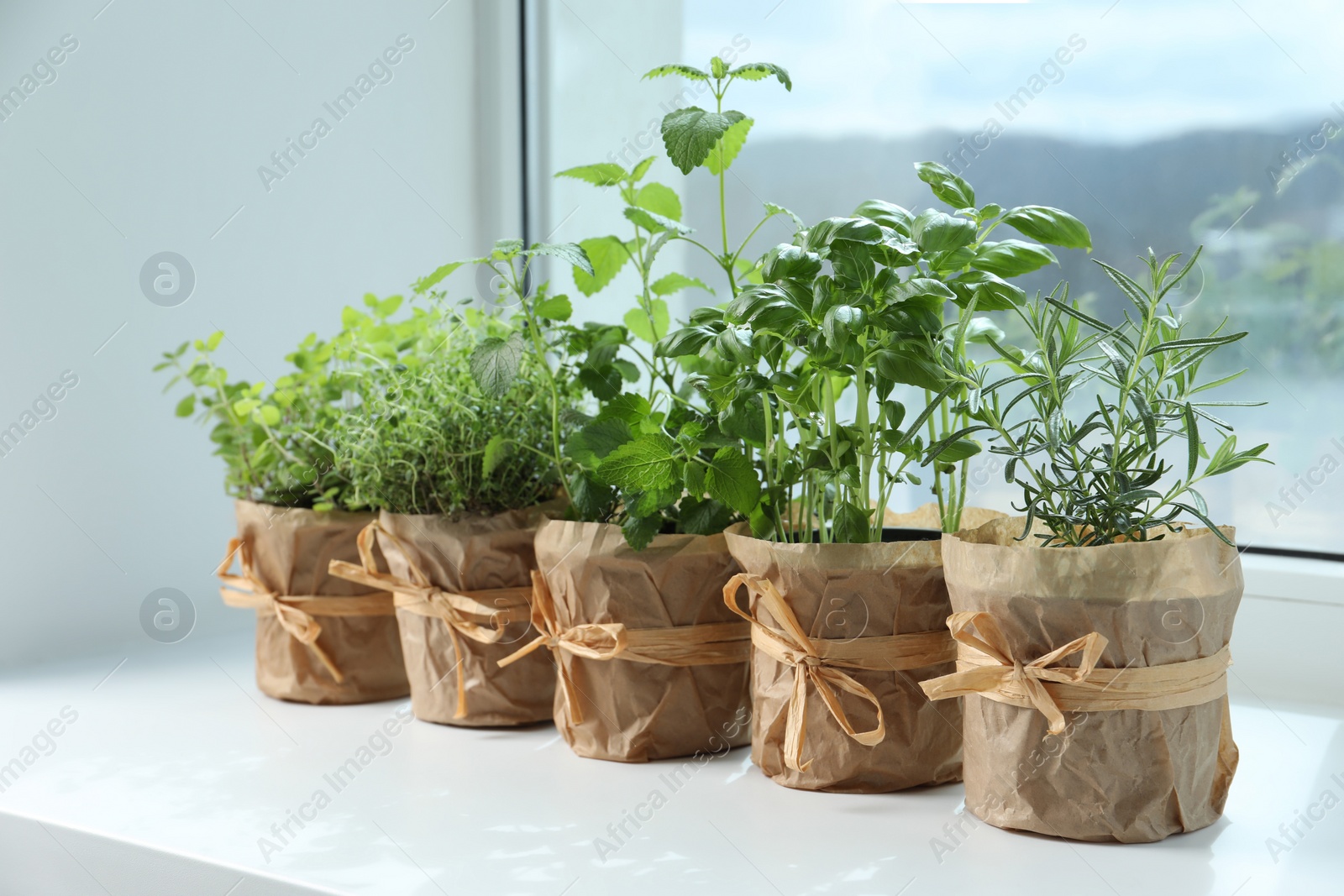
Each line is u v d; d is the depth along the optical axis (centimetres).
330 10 144
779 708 87
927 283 75
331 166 145
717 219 155
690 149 82
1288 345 115
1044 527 85
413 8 152
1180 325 76
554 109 162
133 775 92
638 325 109
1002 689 75
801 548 82
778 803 84
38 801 87
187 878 75
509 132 161
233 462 120
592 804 84
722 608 94
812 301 79
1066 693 72
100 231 126
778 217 150
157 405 133
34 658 125
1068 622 71
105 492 129
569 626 95
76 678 122
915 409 138
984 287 79
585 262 91
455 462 103
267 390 141
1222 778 78
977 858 73
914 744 85
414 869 73
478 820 81
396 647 115
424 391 106
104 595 131
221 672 125
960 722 88
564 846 76
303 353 119
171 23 130
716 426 88
